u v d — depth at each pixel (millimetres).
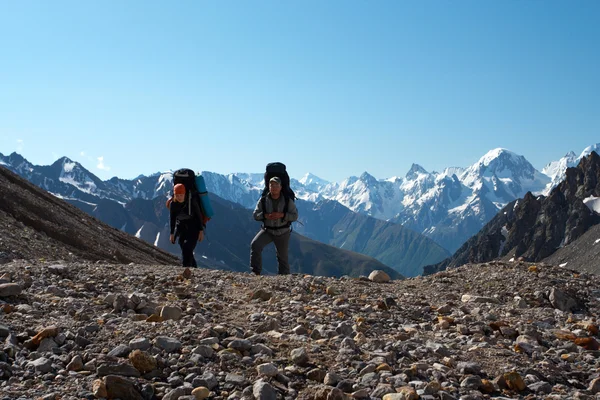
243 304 6578
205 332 4707
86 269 7617
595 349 5602
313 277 8805
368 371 4195
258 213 10172
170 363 4074
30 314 4930
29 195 43531
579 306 7848
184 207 10273
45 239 27391
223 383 3816
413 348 4965
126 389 3516
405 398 3623
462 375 4375
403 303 7234
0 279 6098
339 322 5754
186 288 6992
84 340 4355
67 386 3586
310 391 3828
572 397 4094
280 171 10164
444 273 9797
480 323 6266
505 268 9734
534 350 5324
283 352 4543
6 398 3340
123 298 5539
